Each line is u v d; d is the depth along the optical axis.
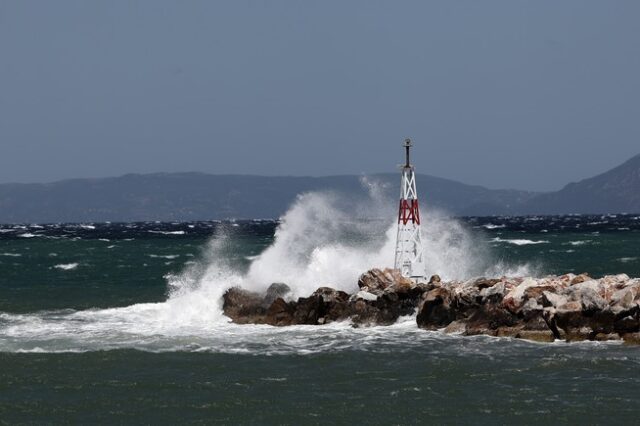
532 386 75.12
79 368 83.06
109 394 73.94
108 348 92.12
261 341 96.12
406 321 106.25
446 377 78.62
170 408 69.94
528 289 98.94
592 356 85.69
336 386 76.06
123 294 152.50
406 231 117.38
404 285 107.44
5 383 77.50
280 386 76.25
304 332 101.88
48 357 87.69
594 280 101.19
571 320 94.62
